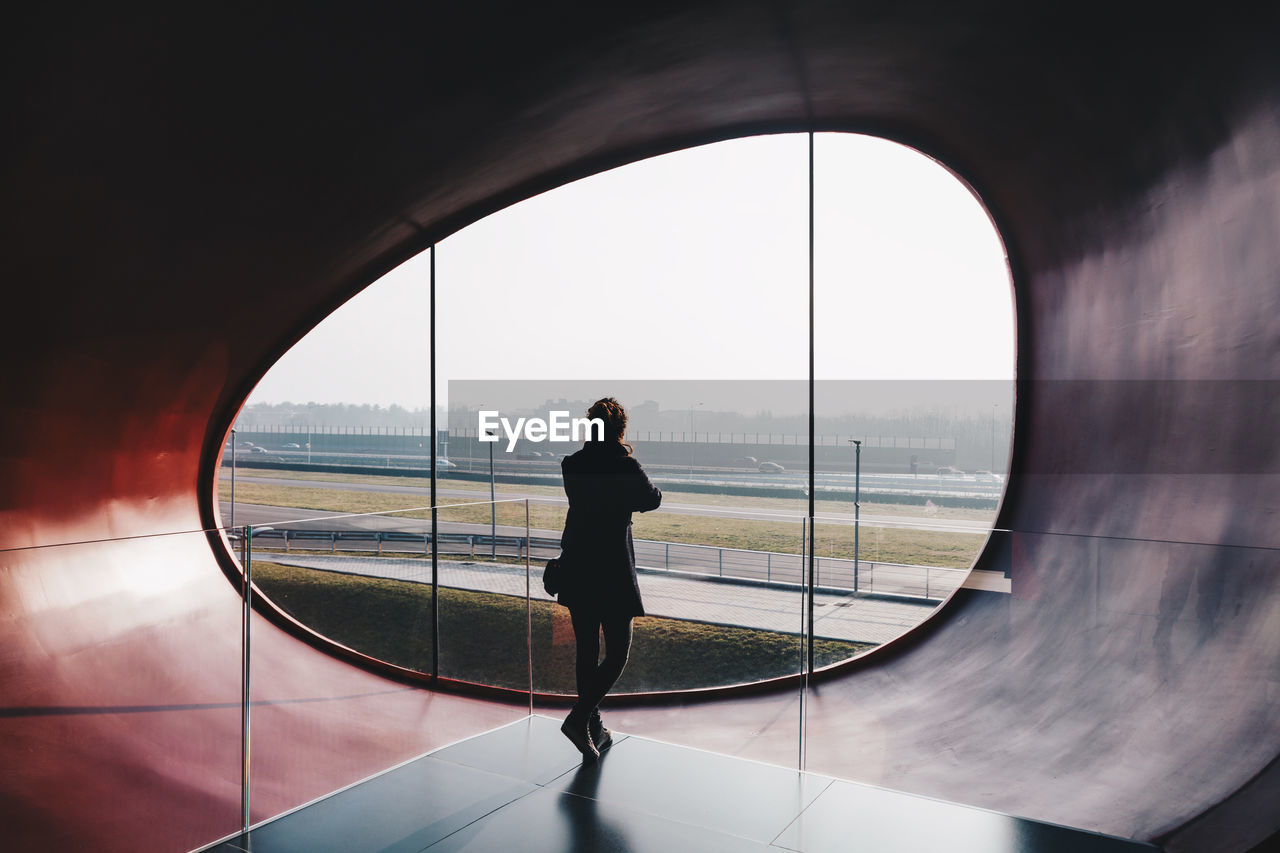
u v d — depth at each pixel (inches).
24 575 101.0
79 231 160.7
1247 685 102.2
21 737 99.0
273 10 120.4
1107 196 177.2
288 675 156.4
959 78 178.7
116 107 130.9
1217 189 135.5
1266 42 108.3
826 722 140.8
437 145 191.0
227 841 102.0
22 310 173.2
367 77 150.1
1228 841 88.7
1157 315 159.6
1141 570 123.4
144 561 115.3
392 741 134.4
